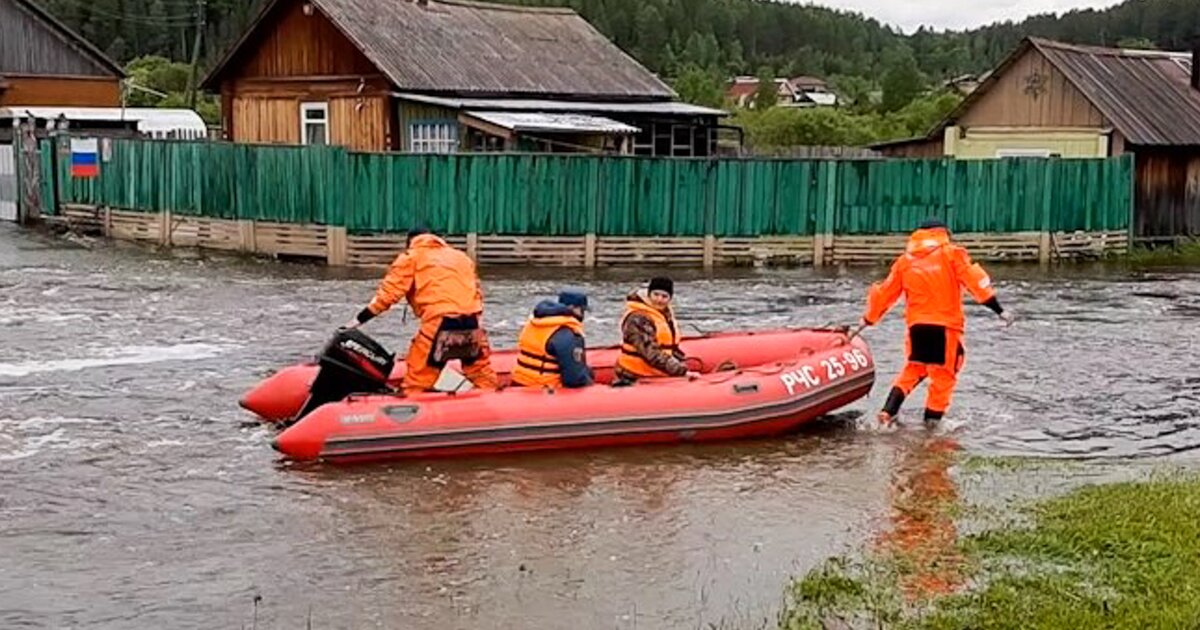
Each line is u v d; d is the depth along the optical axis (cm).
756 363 1138
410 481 874
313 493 843
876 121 4691
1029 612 601
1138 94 2642
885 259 2300
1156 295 1961
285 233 2161
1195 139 2566
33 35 3909
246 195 2203
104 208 2458
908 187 2298
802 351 1143
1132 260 2441
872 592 653
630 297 1038
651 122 2992
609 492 858
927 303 1057
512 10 3275
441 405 934
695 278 2077
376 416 916
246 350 1335
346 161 2077
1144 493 804
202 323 1505
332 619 630
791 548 740
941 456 961
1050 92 2692
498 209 2145
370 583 681
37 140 2608
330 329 1479
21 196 2656
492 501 834
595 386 983
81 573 691
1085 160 2400
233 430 1001
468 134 2655
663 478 895
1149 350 1455
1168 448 1005
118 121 3803
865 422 1080
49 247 2288
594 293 1858
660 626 620
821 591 653
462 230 2139
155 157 2339
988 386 1237
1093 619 586
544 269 2141
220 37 8231
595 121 2670
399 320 1559
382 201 2097
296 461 911
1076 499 800
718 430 991
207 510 804
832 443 1004
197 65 5959
